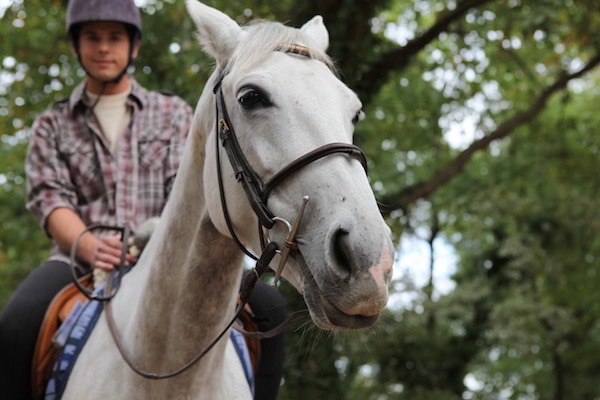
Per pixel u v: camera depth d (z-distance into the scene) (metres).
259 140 3.65
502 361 24.28
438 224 22.52
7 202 18.06
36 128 5.27
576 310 22.38
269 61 3.73
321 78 3.69
